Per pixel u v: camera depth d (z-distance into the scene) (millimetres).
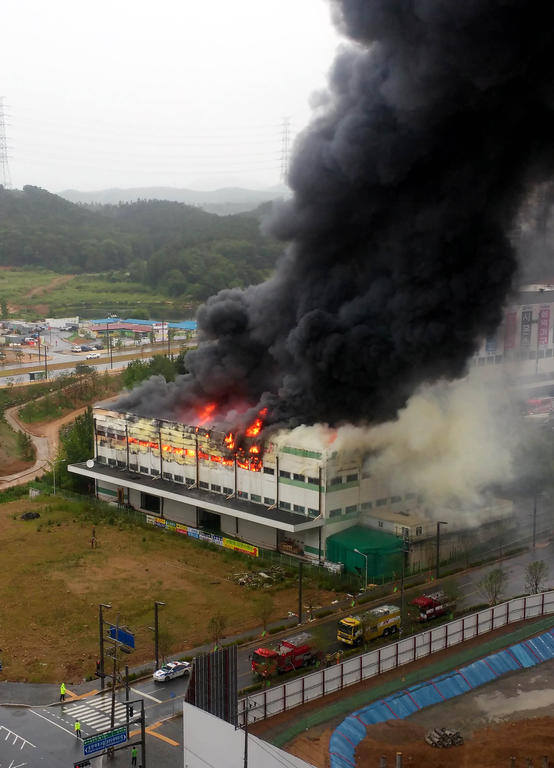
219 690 44219
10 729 51094
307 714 47406
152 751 48188
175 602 70500
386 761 42906
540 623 59625
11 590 73500
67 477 106875
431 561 77688
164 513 93750
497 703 49906
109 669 58562
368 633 60906
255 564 79375
